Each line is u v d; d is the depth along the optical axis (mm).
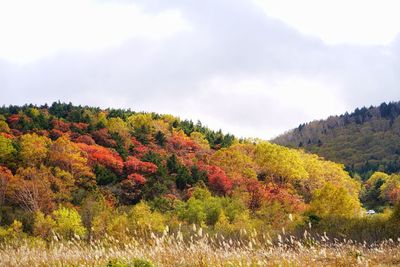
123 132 104938
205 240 12305
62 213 35219
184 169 79312
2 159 72938
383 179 117125
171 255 11211
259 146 95500
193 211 47000
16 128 98188
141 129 114000
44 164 73875
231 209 52938
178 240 12078
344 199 45625
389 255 15562
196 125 144875
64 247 13008
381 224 32594
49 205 55250
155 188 69500
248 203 64688
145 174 77938
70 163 72875
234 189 72938
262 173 86562
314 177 90438
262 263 10547
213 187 73750
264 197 66562
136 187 72438
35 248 13906
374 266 13375
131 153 92875
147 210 38906
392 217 32500
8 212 53125
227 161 87438
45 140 82062
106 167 78312
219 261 10711
